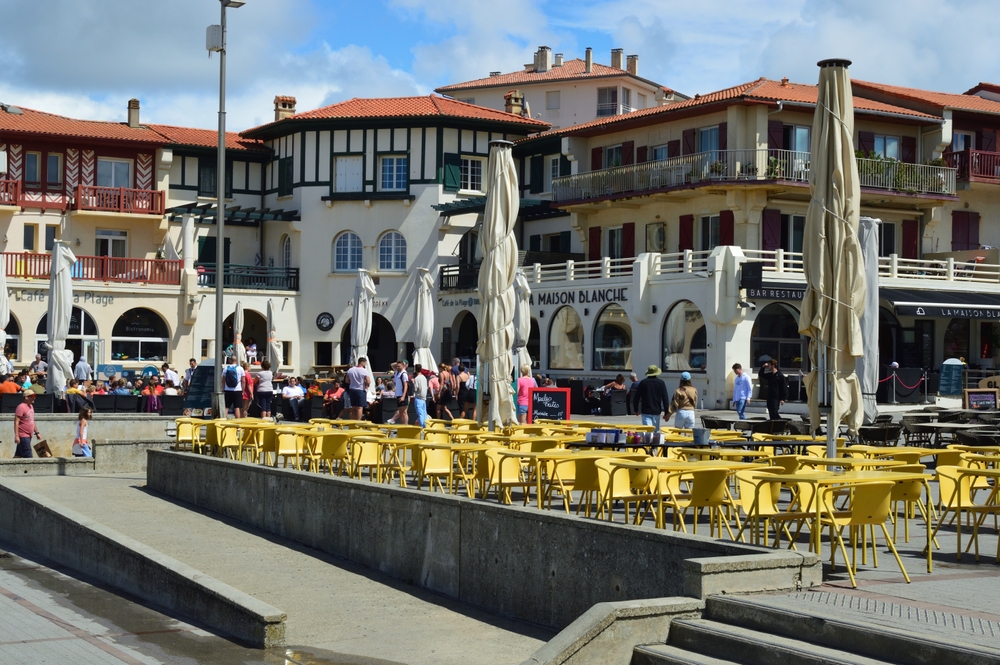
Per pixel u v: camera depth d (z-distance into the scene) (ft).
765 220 135.85
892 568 32.60
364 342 127.13
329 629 35.50
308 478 50.44
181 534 53.31
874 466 39.50
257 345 172.35
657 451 52.47
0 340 114.52
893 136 145.18
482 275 60.34
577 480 40.01
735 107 134.92
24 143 161.48
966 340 140.56
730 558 27.91
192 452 67.15
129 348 159.12
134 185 168.96
